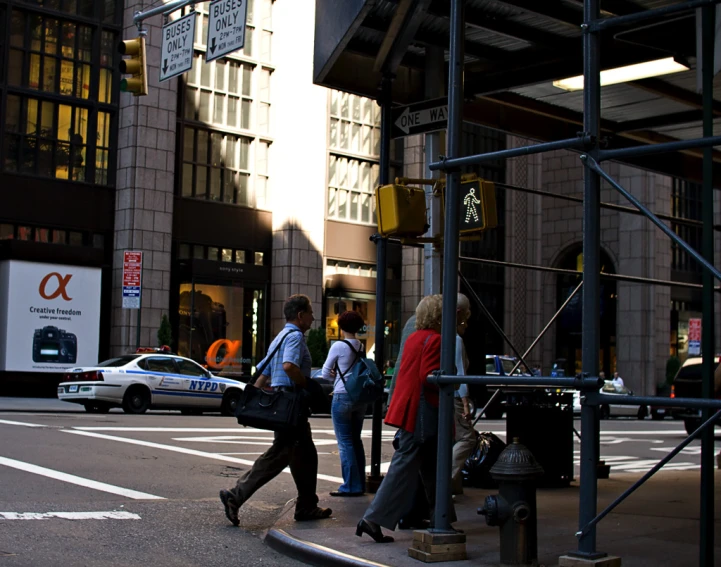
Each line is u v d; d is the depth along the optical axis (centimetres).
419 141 3838
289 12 3566
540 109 1274
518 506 594
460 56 669
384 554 641
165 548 688
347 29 877
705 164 572
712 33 587
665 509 927
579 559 557
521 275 4341
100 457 1212
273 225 3547
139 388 2262
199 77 3347
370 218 3784
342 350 945
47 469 1064
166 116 3152
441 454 636
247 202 3484
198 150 3344
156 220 3111
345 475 953
